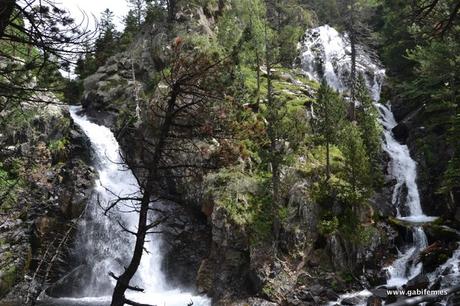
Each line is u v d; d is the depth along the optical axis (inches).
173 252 1053.2
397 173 1261.1
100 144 1312.7
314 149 1109.1
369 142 1158.3
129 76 1600.6
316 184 991.6
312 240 914.7
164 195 380.5
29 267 986.1
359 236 903.7
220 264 925.8
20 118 924.6
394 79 1688.0
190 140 376.5
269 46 1393.9
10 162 970.1
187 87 357.7
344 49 1983.3
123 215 1113.4
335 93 1063.0
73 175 1143.0
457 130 924.6
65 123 1240.8
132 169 366.9
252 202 962.7
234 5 1624.0
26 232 1000.9
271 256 885.8
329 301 801.6
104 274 1063.0
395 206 1172.5
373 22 2074.3
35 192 977.5
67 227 1067.9
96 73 1690.5
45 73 329.4
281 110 1219.2
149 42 1646.2
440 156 1206.3
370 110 1248.8
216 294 887.7
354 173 966.4
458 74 1115.9
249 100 1211.2
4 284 871.7
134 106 1408.7
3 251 879.7
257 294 852.6
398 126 1421.0
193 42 1175.6
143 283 1038.4
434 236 933.2
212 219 948.6
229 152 371.2
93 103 1552.7
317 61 1882.4
